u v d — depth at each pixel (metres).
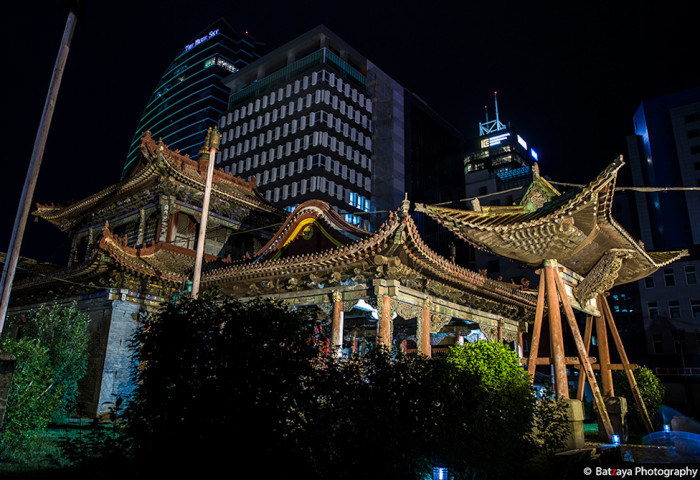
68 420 24.94
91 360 29.81
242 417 8.31
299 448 8.57
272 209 42.75
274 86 97.62
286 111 93.12
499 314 32.94
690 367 57.22
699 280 59.94
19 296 37.38
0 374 11.38
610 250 24.69
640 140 91.75
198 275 22.44
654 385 33.78
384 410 9.70
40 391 16.61
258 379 8.67
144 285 31.80
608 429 21.83
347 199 87.62
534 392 16.72
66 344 24.98
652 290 62.44
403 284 24.56
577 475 14.70
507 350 16.30
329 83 90.50
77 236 45.41
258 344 9.09
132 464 8.52
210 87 156.62
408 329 36.12
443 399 10.74
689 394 54.56
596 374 38.50
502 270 75.19
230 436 8.16
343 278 24.67
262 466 8.12
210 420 8.34
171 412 8.56
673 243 80.50
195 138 148.88
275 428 8.49
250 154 96.00
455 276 25.42
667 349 59.47
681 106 85.50
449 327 34.16
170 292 32.94
